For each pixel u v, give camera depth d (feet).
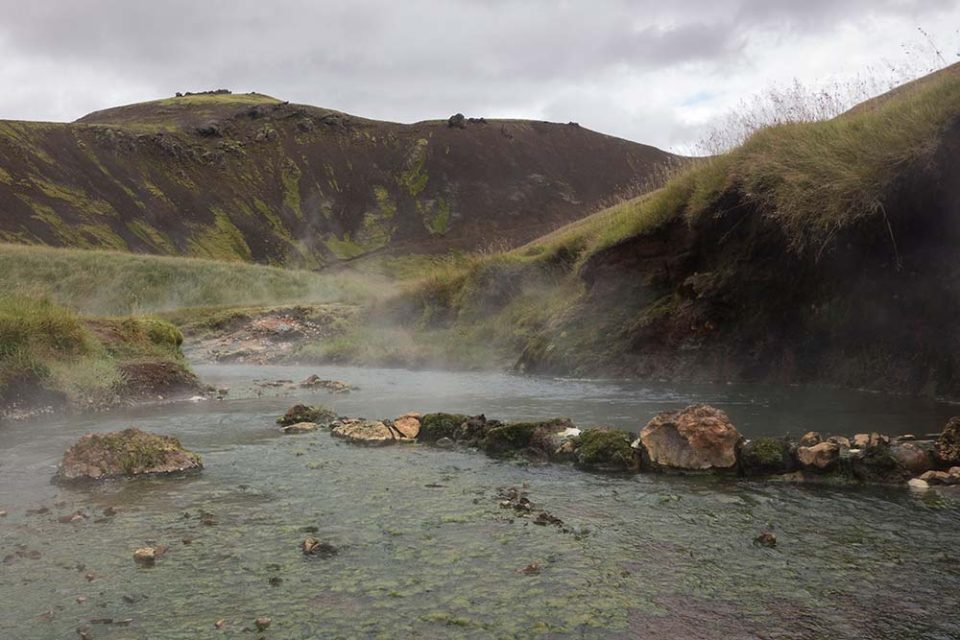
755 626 9.27
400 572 11.28
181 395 36.73
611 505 14.83
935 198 27.53
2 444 23.43
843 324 32.22
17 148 317.22
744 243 37.11
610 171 456.45
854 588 10.33
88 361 35.01
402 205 392.06
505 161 442.50
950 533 12.44
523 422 21.01
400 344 62.13
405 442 22.41
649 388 34.65
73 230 280.92
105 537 13.28
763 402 27.73
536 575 11.08
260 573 11.33
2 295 39.06
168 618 9.78
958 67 32.60
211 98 526.16
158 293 109.29
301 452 20.93
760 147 38.19
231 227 340.39
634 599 10.15
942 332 27.73
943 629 9.07
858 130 32.30
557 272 58.49
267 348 71.10
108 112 494.59
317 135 447.83
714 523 13.46
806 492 15.46
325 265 326.03
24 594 10.64
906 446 16.55
